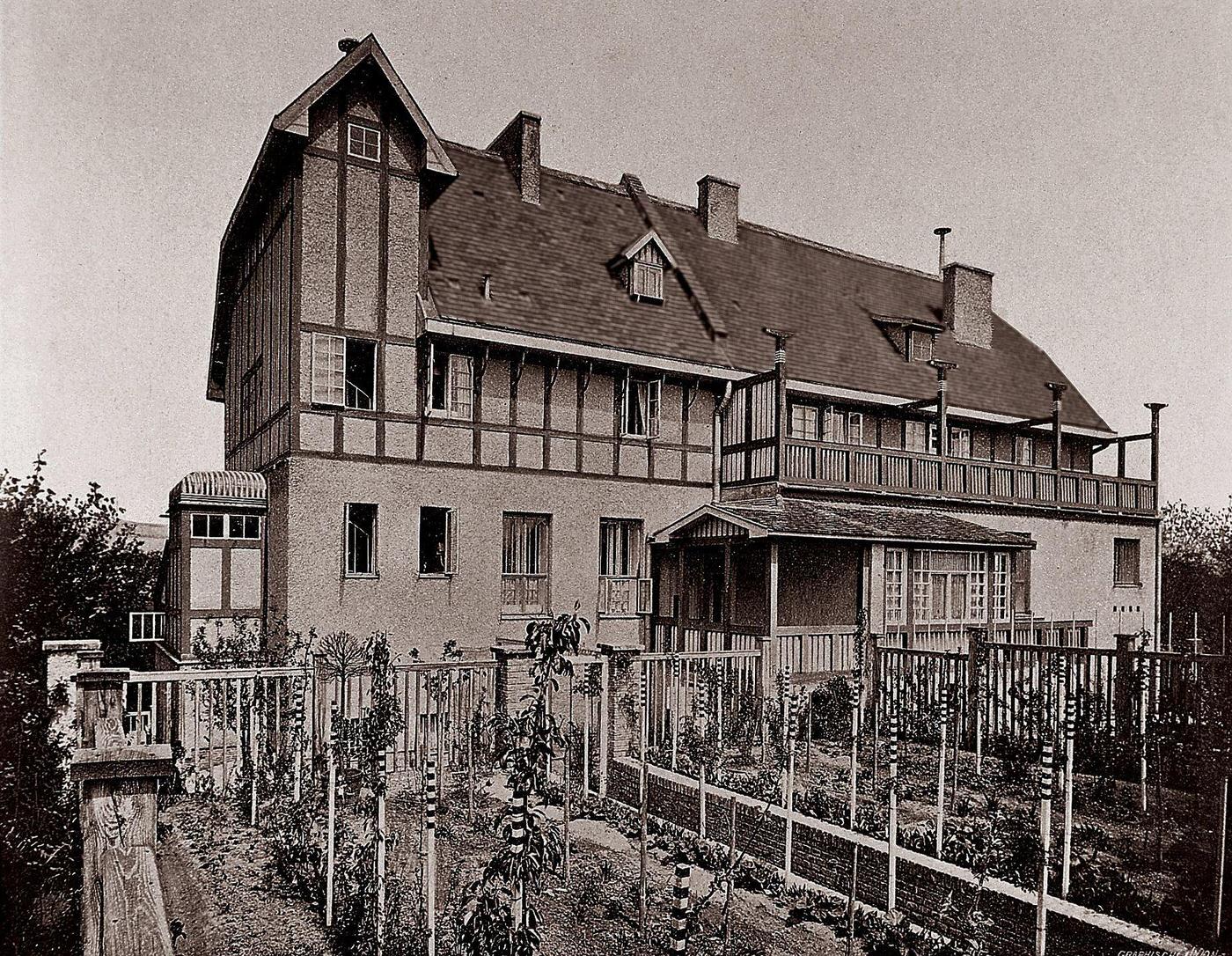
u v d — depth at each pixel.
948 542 16.14
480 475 15.73
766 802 9.00
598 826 9.98
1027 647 11.75
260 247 17.08
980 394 22.50
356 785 9.96
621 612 17.33
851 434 20.55
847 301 23.47
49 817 7.76
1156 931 6.21
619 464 17.42
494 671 12.52
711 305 19.92
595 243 19.62
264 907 7.39
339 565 14.27
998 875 7.43
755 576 17.56
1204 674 9.77
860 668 9.09
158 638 16.80
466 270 16.56
